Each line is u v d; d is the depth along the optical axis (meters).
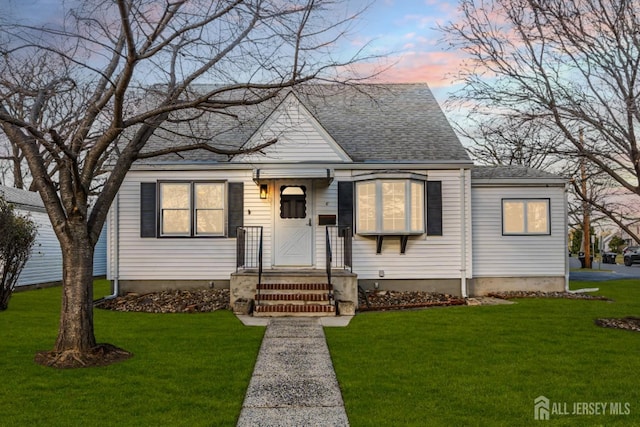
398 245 13.39
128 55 6.24
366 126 15.22
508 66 9.03
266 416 4.88
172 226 13.29
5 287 11.62
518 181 14.07
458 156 13.44
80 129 6.89
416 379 5.96
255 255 13.24
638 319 9.60
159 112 6.93
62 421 4.66
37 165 6.88
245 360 6.82
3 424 4.58
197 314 10.77
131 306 11.76
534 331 8.66
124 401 5.19
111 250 13.19
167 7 6.72
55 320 9.87
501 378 5.98
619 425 4.59
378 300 12.43
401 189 12.98
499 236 14.15
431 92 17.58
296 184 13.39
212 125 14.16
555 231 14.15
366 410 4.99
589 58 8.30
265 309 10.60
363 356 7.05
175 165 13.16
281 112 13.28
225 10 6.86
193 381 5.89
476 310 11.07
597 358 6.84
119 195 13.27
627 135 8.24
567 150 8.90
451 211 13.44
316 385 5.81
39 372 6.20
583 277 21.75
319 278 11.67
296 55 7.04
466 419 4.73
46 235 18.17
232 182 13.33
